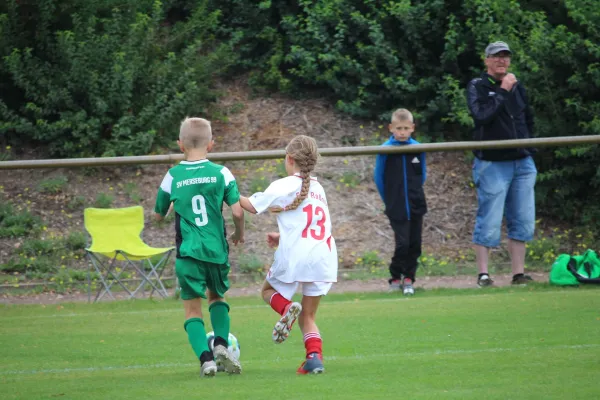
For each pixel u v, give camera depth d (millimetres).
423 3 60188
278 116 60969
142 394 17094
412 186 38562
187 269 19656
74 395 17203
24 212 51688
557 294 35969
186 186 20078
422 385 17453
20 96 58125
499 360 20672
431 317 29750
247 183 54719
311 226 19641
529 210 39812
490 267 48188
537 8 58719
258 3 65062
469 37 58250
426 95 59906
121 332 28141
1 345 25531
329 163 57250
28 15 57750
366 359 21609
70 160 35969
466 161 58344
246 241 50125
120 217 42375
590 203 54500
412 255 38906
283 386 17641
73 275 46344
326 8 60750
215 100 61906
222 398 16359
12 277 46625
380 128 60250
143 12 61719
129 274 47312
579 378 17891
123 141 54906
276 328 18859
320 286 19609
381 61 59969
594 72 51781
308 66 60562
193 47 59219
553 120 53969
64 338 26938
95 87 55094
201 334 19516
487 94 39281
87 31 56656
